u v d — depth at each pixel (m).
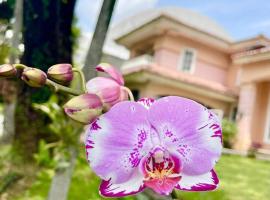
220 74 15.23
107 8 1.55
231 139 12.15
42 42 3.30
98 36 1.57
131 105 0.66
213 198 3.82
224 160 8.26
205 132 0.67
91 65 1.55
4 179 3.09
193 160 0.66
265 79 11.62
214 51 15.01
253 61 11.80
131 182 0.64
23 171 3.30
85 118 0.60
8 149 3.59
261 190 5.11
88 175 3.30
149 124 0.67
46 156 3.02
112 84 0.67
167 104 0.68
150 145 0.67
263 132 12.31
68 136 1.82
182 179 0.64
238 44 14.34
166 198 0.65
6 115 3.76
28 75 0.61
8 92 3.71
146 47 15.20
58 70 0.65
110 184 0.63
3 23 3.10
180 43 14.06
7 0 3.57
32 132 3.53
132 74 12.53
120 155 0.64
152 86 12.67
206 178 0.65
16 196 2.85
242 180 5.71
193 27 13.50
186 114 0.68
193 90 13.33
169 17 12.86
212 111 0.67
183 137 0.67
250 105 12.14
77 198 2.72
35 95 3.15
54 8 3.29
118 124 0.65
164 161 0.66
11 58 3.01
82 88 0.66
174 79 12.50
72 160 1.89
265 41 13.63
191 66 14.39
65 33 3.45
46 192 2.95
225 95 13.76
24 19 3.22
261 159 10.76
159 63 13.72
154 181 0.63
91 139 0.63
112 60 16.95
